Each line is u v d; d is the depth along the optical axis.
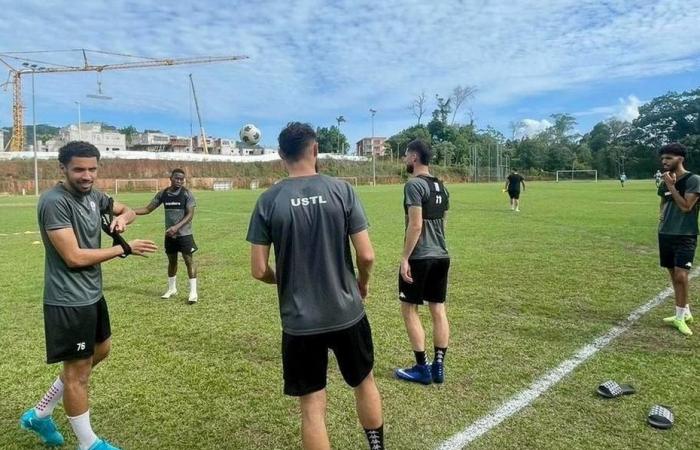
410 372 4.15
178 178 6.81
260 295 7.18
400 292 4.18
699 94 86.00
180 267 9.39
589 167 97.12
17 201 34.19
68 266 2.80
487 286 7.32
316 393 2.55
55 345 2.82
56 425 3.46
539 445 3.11
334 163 77.19
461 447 3.12
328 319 2.47
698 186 4.98
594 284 7.36
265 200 2.54
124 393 3.97
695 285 7.21
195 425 3.47
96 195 3.13
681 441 3.11
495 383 4.04
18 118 68.62
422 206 4.04
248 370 4.44
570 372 4.21
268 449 3.17
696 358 4.48
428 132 93.94
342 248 2.53
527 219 17.00
